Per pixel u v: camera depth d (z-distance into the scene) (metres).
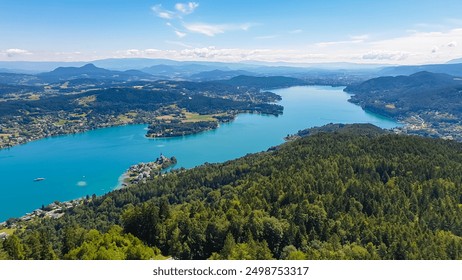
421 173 182.50
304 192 162.88
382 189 162.38
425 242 114.69
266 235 121.88
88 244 115.56
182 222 131.00
